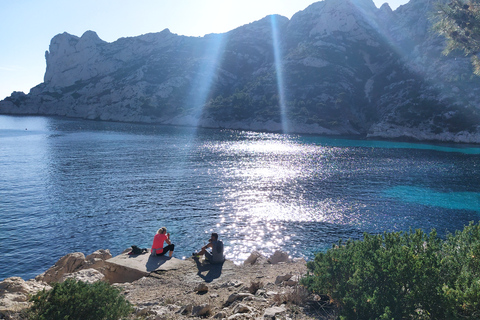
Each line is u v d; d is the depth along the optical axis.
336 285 6.11
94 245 22.33
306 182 43.19
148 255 12.96
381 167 55.97
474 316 4.58
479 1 12.00
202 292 9.27
